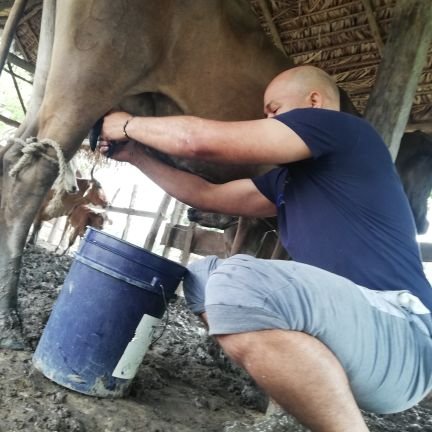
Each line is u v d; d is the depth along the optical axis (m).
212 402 2.20
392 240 1.36
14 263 2.12
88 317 1.83
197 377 2.58
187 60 2.52
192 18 2.47
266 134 1.40
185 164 2.79
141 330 1.88
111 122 1.87
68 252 8.33
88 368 1.83
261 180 1.93
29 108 2.38
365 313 1.23
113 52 2.19
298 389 1.17
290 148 1.39
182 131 1.52
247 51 2.70
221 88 2.64
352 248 1.36
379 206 1.39
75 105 2.14
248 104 2.70
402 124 2.64
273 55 2.79
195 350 3.08
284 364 1.17
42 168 2.11
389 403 1.32
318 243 1.40
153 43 2.34
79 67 2.14
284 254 3.06
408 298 1.28
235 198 2.01
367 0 3.94
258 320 1.18
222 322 1.21
